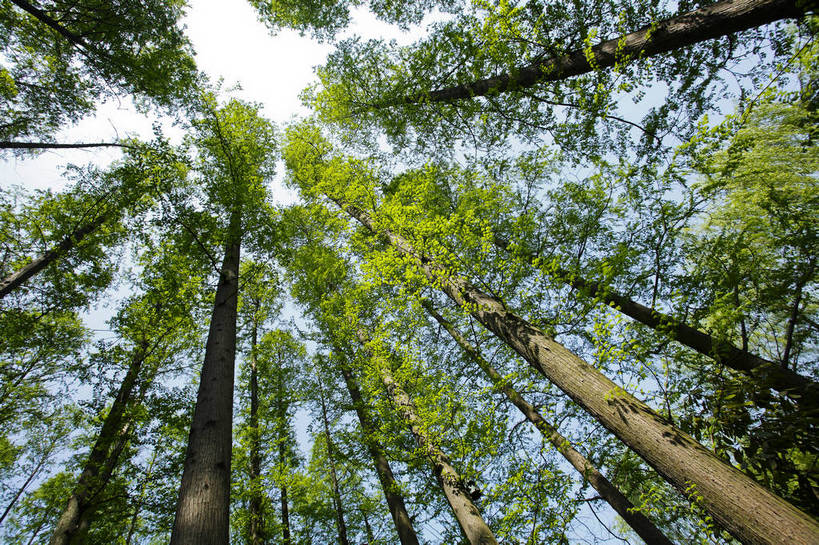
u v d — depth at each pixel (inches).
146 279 267.1
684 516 161.5
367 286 228.8
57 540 189.0
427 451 218.1
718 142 145.3
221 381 163.5
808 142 144.2
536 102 234.5
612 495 183.2
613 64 188.4
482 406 202.7
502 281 175.8
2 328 254.5
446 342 277.9
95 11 251.6
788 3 131.8
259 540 277.6
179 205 234.2
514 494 177.9
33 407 324.5
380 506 331.6
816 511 98.7
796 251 156.3
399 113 310.0
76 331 341.4
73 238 277.7
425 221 196.2
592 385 127.6
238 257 266.7
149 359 297.3
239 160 295.0
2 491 348.2
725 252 171.0
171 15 289.3
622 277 194.5
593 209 227.9
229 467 135.2
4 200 281.6
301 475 316.8
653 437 107.5
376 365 242.5
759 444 115.7
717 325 151.2
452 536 223.8
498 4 201.0
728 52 184.1
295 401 398.0
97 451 228.2
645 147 217.8
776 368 124.8
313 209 369.7
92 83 279.4
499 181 258.8
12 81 247.3
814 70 128.6
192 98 299.6
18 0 208.5
